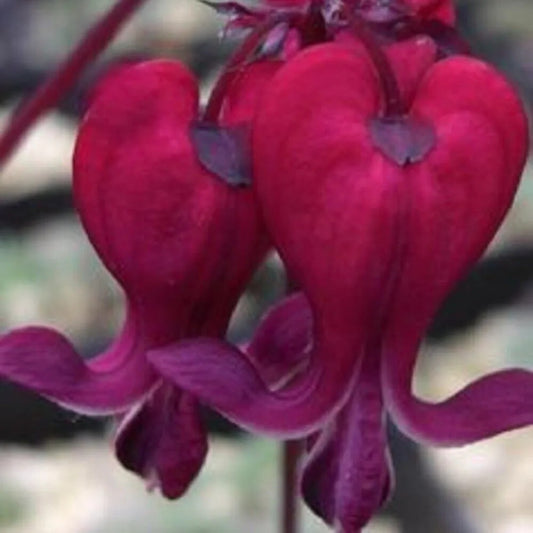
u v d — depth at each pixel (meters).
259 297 0.26
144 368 0.14
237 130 0.14
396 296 0.14
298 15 0.14
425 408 0.14
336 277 0.14
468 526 0.27
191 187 0.14
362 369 0.14
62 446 0.34
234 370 0.14
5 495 0.34
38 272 0.31
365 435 0.14
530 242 0.31
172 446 0.15
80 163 0.14
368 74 0.14
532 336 0.32
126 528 0.33
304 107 0.14
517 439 0.40
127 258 0.14
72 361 0.14
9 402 0.27
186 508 0.30
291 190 0.14
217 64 0.32
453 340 0.33
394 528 0.27
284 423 0.14
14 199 0.33
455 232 0.14
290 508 0.16
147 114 0.14
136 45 0.32
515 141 0.14
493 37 0.32
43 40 0.32
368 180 0.14
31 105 0.17
